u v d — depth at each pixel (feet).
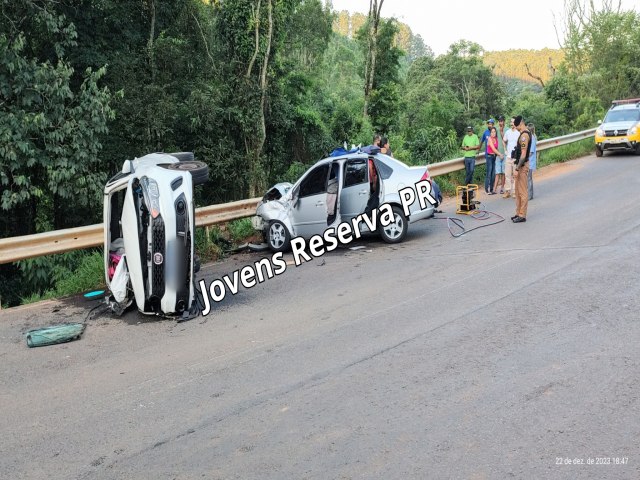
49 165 45.03
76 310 28.07
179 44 59.88
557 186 52.21
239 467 13.44
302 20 126.52
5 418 17.19
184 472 13.48
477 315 21.66
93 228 33.09
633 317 20.03
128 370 19.99
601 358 17.20
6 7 46.52
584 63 134.72
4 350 23.25
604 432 13.52
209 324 24.22
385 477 12.57
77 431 15.97
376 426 14.66
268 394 17.03
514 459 12.80
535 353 17.95
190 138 62.34
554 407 14.76
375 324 21.97
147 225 24.59
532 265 27.43
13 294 46.24
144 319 25.77
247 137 63.16
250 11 61.87
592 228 33.94
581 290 23.18
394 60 90.79
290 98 72.43
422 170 36.19
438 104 105.60
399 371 17.63
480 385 16.26
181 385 18.29
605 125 71.41
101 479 13.55
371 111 86.02
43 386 19.33
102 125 46.62
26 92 43.68
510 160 47.62
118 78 54.70
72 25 47.06
